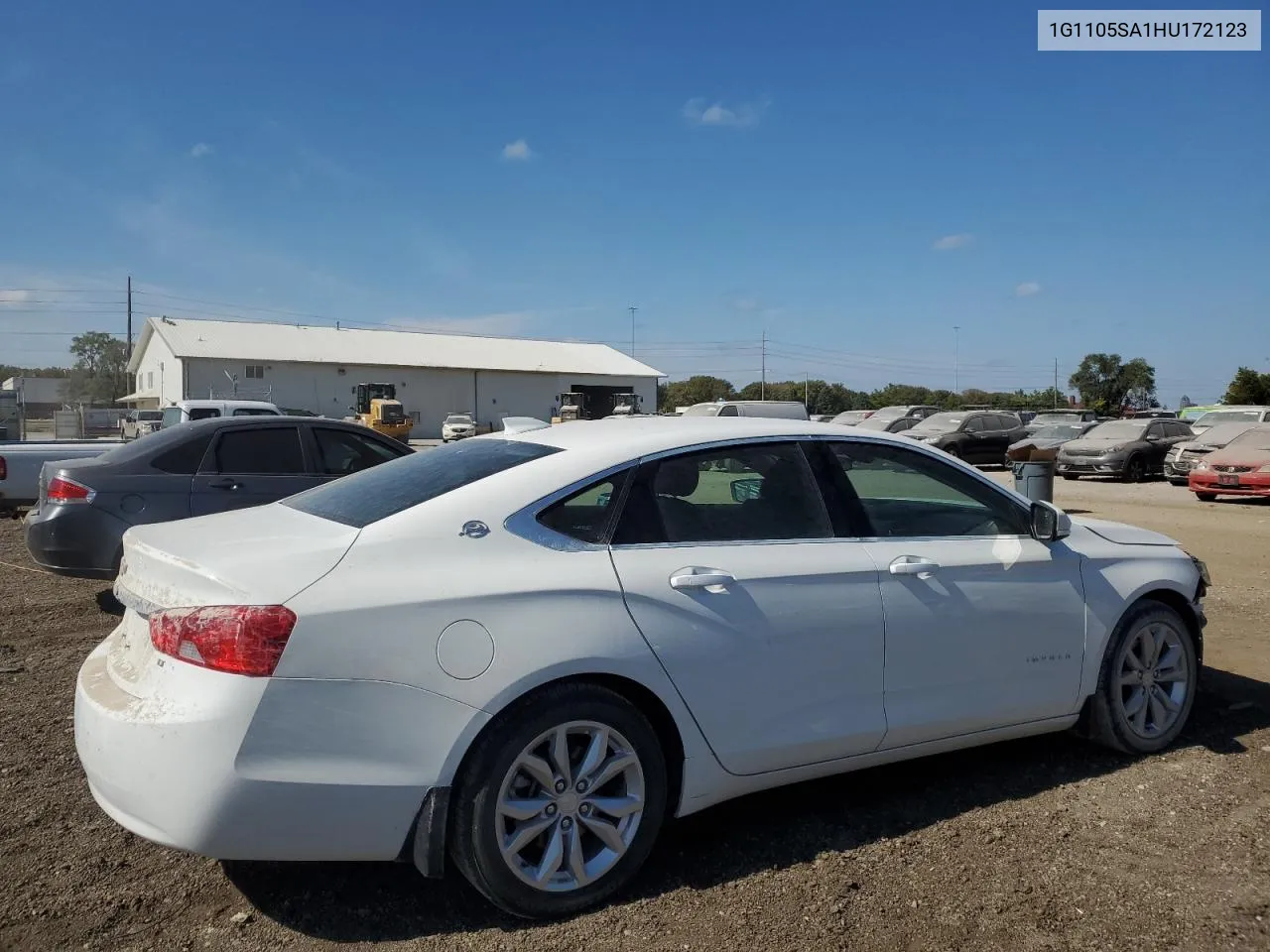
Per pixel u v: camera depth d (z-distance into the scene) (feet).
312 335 225.15
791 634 11.50
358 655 9.43
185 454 23.97
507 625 9.96
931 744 12.82
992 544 13.51
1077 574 14.07
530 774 10.11
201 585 9.64
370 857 9.66
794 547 12.00
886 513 13.26
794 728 11.60
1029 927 10.05
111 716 9.59
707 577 11.09
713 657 10.98
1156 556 15.15
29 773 13.92
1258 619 23.68
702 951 9.63
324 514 11.51
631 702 10.69
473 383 224.94
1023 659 13.43
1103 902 10.53
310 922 10.18
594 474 11.23
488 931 10.02
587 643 10.21
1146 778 13.91
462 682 9.73
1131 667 14.65
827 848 11.85
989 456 88.89
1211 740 15.47
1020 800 13.21
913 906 10.46
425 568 10.02
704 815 12.82
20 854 11.56
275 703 9.18
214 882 10.99
